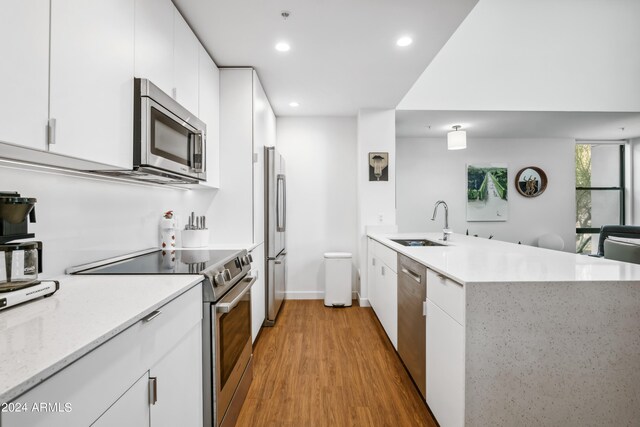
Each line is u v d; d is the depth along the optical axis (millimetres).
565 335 1383
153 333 1001
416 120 4613
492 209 5750
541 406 1383
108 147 1280
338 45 2523
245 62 2777
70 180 1455
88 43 1161
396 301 2561
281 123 4465
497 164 5762
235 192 2838
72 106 1084
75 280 1313
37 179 1287
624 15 4219
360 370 2396
